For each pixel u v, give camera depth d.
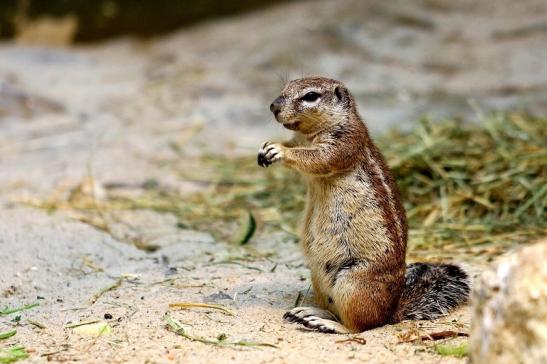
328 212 9.01
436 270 9.53
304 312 8.87
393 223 8.87
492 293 6.34
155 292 9.69
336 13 24.84
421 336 8.34
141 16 25.86
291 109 9.20
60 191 13.84
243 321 8.83
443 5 25.52
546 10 24.83
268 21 25.09
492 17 24.73
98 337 8.39
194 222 12.75
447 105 18.95
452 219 12.35
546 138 14.72
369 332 8.59
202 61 22.80
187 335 8.38
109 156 16.14
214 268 10.62
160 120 18.78
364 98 19.69
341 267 8.93
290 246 11.64
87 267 10.59
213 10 26.02
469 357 6.70
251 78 21.34
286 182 14.45
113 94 20.69
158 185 14.56
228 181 14.76
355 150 9.00
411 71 21.59
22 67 22.30
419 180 13.38
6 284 9.92
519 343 6.10
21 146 16.84
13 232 11.45
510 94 19.55
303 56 22.28
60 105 19.72
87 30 25.92
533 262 6.14
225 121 18.67
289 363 7.68
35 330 8.66
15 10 26.14
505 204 12.57
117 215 12.84
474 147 14.27
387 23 24.16
